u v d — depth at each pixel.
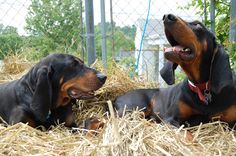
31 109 1.06
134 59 1.79
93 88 1.08
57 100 1.09
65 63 1.09
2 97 1.13
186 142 0.83
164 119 1.13
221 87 1.00
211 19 1.45
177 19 0.98
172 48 1.02
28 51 1.90
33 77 1.09
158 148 0.77
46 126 1.10
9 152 0.79
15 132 0.86
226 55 1.02
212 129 0.99
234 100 1.02
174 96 1.15
